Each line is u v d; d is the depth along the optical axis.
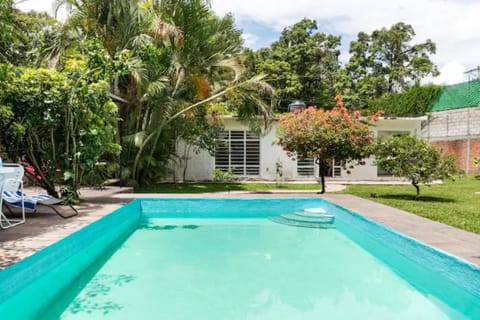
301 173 17.73
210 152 16.05
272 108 14.35
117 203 8.54
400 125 17.88
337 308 4.13
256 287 4.74
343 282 4.96
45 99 7.69
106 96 8.31
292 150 11.95
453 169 10.55
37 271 4.18
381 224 6.42
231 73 15.26
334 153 11.61
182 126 14.68
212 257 6.06
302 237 7.50
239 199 9.66
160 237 7.46
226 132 17.27
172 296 4.41
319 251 6.47
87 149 8.11
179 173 17.12
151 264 5.69
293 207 9.88
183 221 9.12
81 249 5.53
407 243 5.45
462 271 4.25
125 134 13.44
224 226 8.52
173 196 9.92
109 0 12.25
